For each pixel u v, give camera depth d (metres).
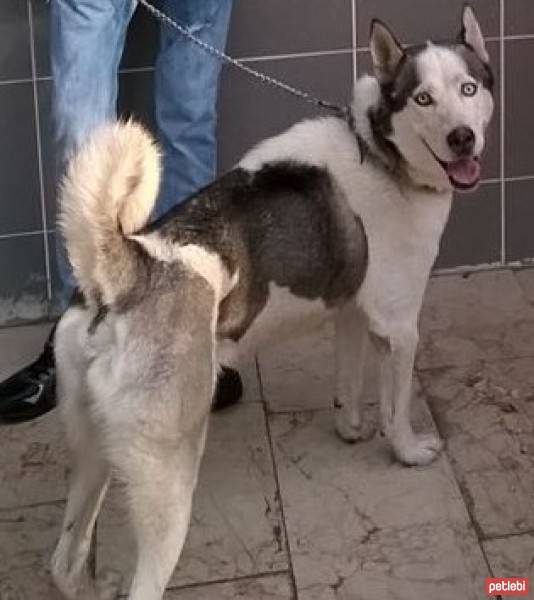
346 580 1.70
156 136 2.29
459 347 2.23
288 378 2.17
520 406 2.05
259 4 2.34
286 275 1.70
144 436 1.50
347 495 1.87
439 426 2.01
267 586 1.70
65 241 1.55
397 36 2.39
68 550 1.62
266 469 1.93
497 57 2.41
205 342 1.54
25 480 1.95
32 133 2.36
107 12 1.97
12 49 2.30
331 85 2.42
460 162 1.70
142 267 1.52
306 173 1.73
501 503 1.83
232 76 2.38
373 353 2.21
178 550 1.54
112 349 1.50
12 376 2.13
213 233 1.62
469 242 2.50
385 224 1.76
